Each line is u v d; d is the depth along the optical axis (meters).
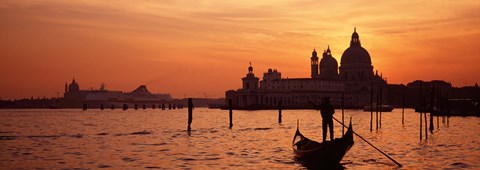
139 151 58.38
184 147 62.91
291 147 62.25
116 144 67.50
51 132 94.06
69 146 65.00
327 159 46.44
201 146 64.19
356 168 45.00
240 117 183.00
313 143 51.00
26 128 109.62
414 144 66.19
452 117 167.75
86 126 118.31
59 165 46.75
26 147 63.72
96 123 135.88
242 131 96.31
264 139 75.44
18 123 137.12
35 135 85.38
